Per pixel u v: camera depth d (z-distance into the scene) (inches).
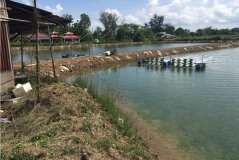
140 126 554.3
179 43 4005.9
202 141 492.7
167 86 974.4
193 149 461.7
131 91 887.7
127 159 331.0
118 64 1665.8
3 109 466.6
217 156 438.9
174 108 693.9
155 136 510.0
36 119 390.3
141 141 458.3
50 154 287.9
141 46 3400.6
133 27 4473.4
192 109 684.1
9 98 527.2
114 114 500.7
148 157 384.5
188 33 5925.2
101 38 3895.2
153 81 1076.5
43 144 311.4
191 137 510.0
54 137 329.7
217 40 4005.9
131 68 1482.5
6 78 565.6
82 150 301.1
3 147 305.4
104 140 337.7
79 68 1378.0
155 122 586.6
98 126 382.9
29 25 763.4
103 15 4111.7
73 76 1173.1
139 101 760.3
